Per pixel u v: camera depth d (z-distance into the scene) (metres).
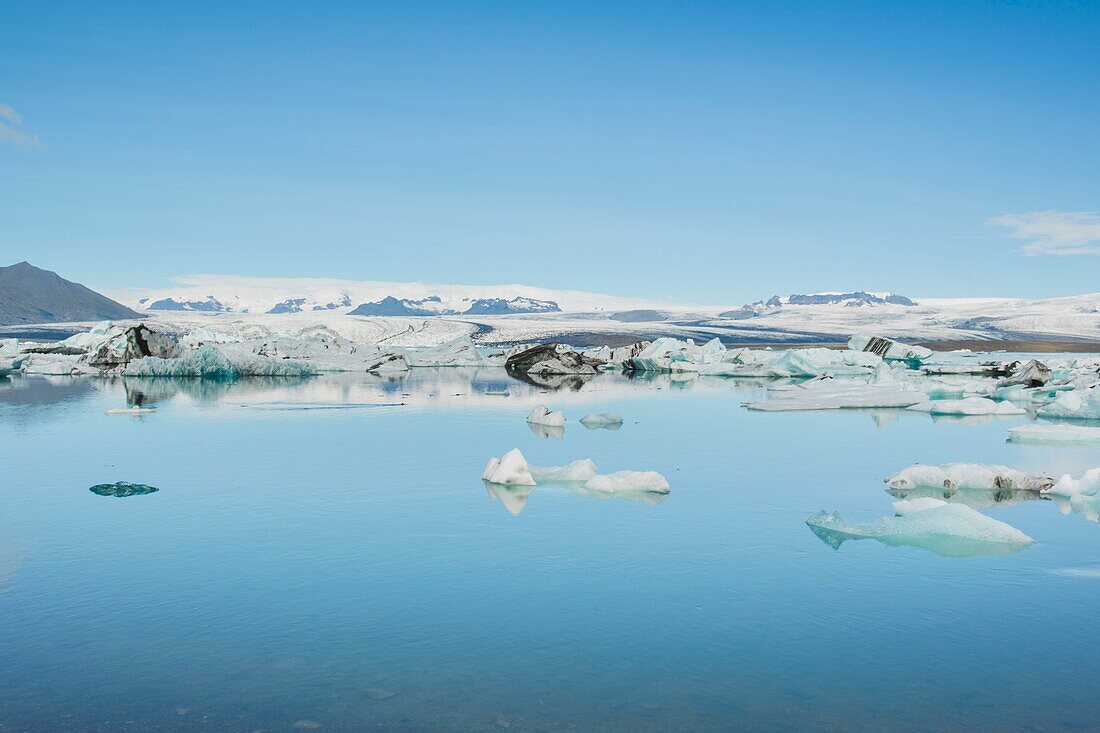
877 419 20.17
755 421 19.66
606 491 10.59
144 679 5.04
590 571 7.22
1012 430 16.31
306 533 8.46
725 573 7.18
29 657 5.36
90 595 6.54
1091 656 5.48
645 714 4.65
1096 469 10.75
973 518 8.44
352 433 16.59
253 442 15.24
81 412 20.55
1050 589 6.82
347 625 5.93
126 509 9.55
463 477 11.63
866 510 9.77
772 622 6.04
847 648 5.60
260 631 5.80
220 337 47.00
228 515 9.25
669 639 5.71
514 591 6.68
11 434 16.28
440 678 5.08
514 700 4.80
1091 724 4.58
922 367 42.12
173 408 21.78
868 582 6.96
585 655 5.44
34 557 7.58
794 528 8.77
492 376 39.50
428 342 129.38
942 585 6.89
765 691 4.94
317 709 4.68
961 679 5.13
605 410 22.50
